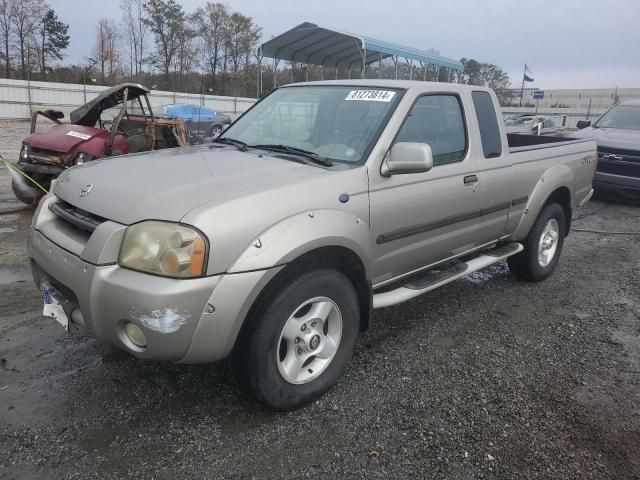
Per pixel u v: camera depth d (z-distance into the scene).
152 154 3.62
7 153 15.05
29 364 3.44
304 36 17.58
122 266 2.57
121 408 3.02
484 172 4.25
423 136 3.76
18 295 4.58
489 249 4.88
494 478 2.58
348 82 4.08
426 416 3.05
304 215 2.85
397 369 3.58
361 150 3.39
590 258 6.50
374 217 3.29
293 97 4.21
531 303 4.90
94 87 36.94
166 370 3.43
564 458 2.74
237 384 3.00
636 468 2.69
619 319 4.59
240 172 3.05
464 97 4.20
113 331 2.58
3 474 2.48
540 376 3.56
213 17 60.06
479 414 3.09
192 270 2.46
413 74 20.22
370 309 3.44
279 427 2.91
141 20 58.56
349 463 2.65
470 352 3.88
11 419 2.88
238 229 2.59
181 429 2.86
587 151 5.91
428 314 4.56
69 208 3.07
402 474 2.59
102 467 2.56
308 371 3.09
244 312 2.63
